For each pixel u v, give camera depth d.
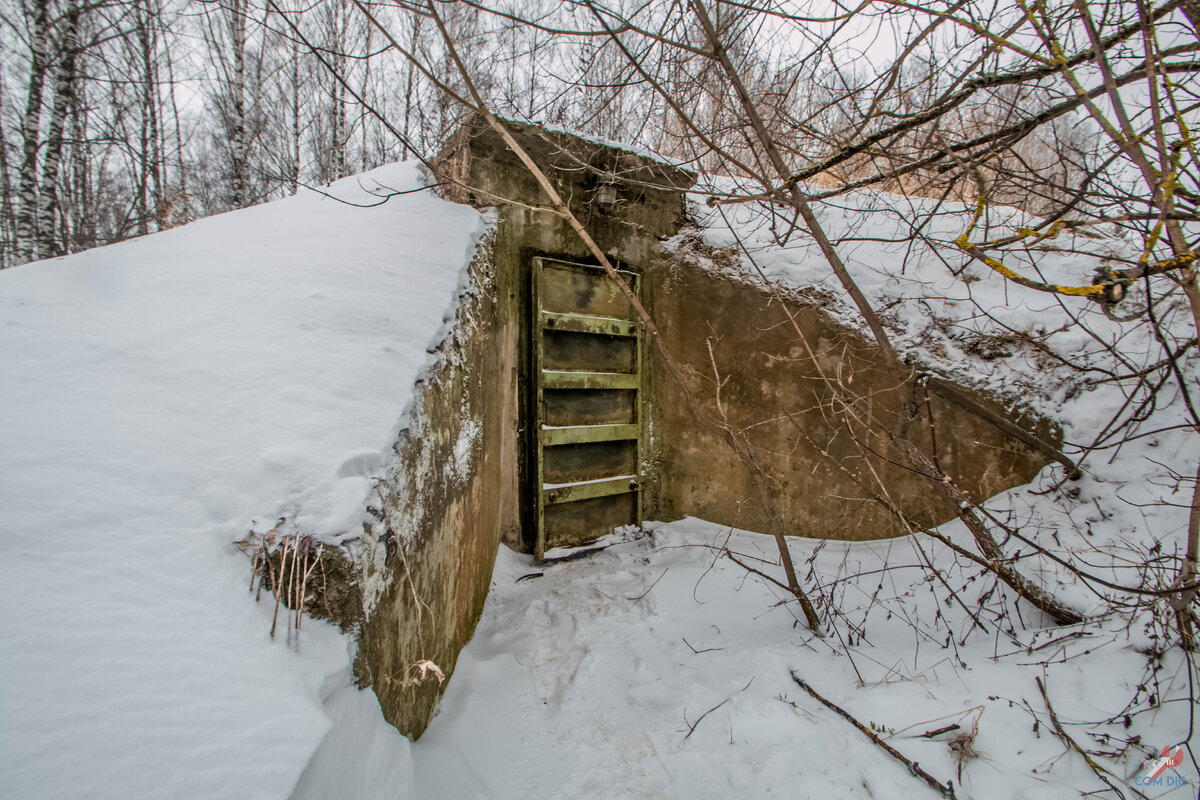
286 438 1.92
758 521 4.91
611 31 2.29
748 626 3.45
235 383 2.10
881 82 2.68
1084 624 2.87
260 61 9.64
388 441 2.05
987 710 2.44
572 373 4.61
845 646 3.05
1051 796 2.05
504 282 4.27
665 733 2.53
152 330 2.28
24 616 1.25
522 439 4.48
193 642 1.37
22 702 1.09
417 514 2.21
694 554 4.47
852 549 4.50
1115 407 4.20
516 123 4.26
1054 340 4.52
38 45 6.88
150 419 1.89
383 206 3.94
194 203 13.72
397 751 1.75
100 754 1.08
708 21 2.35
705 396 5.08
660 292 5.21
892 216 5.26
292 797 1.15
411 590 2.13
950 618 3.36
